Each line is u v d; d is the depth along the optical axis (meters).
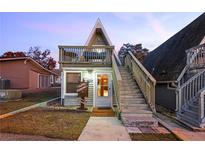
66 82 14.48
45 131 7.18
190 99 9.59
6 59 23.47
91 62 14.45
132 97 10.60
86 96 13.39
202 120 7.67
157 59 21.03
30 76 24.94
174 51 16.83
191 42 14.05
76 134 6.90
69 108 13.08
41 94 22.48
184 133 7.19
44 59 60.38
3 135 6.66
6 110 11.56
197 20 16.62
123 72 14.10
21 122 8.53
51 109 12.48
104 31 18.03
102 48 14.55
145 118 8.73
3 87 22.83
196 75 9.52
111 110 12.55
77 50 14.50
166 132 7.49
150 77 9.71
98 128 7.82
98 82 14.57
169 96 13.55
